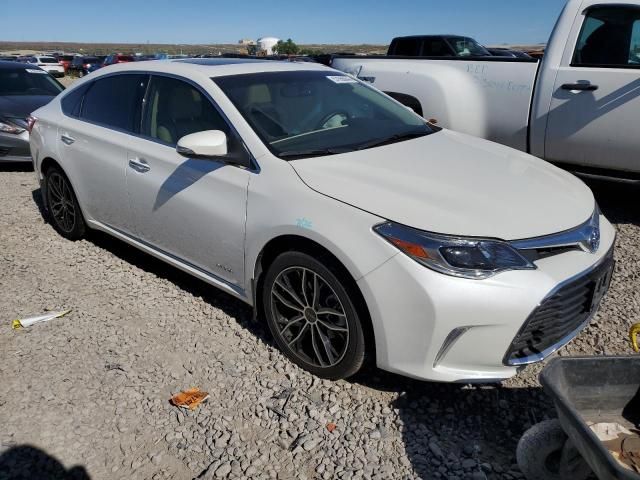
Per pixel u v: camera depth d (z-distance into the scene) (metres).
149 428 2.75
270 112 3.53
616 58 4.97
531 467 2.29
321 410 2.84
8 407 2.89
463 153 3.49
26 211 6.05
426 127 4.09
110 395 2.98
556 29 5.30
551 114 5.29
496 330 2.49
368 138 3.63
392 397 2.94
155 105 3.97
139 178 3.92
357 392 2.97
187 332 3.57
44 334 3.55
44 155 4.94
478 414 2.82
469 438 2.66
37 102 8.59
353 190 2.84
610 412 2.30
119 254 4.85
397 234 2.60
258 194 3.12
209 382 3.08
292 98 3.75
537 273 2.54
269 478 2.44
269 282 3.15
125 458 2.57
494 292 2.46
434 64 6.16
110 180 4.21
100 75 4.60
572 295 2.67
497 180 3.07
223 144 3.24
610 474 1.77
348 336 2.83
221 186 3.33
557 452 2.25
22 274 4.43
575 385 2.25
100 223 4.62
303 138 3.44
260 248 3.11
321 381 3.06
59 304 3.94
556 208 2.87
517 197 2.88
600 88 4.98
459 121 5.95
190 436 2.70
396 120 4.05
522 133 5.58
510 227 2.62
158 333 3.56
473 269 2.49
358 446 2.61
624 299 3.86
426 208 2.68
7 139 7.86
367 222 2.68
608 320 3.60
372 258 2.62
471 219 2.62
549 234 2.66
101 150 4.28
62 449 2.62
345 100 4.01
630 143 4.92
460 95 5.91
